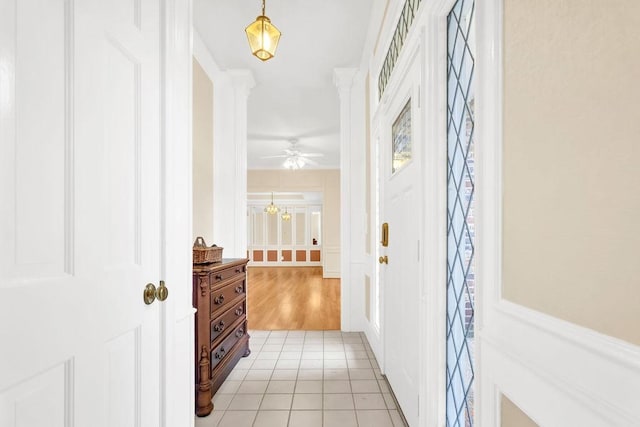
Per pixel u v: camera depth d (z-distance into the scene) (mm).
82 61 810
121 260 956
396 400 2008
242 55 3035
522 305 732
